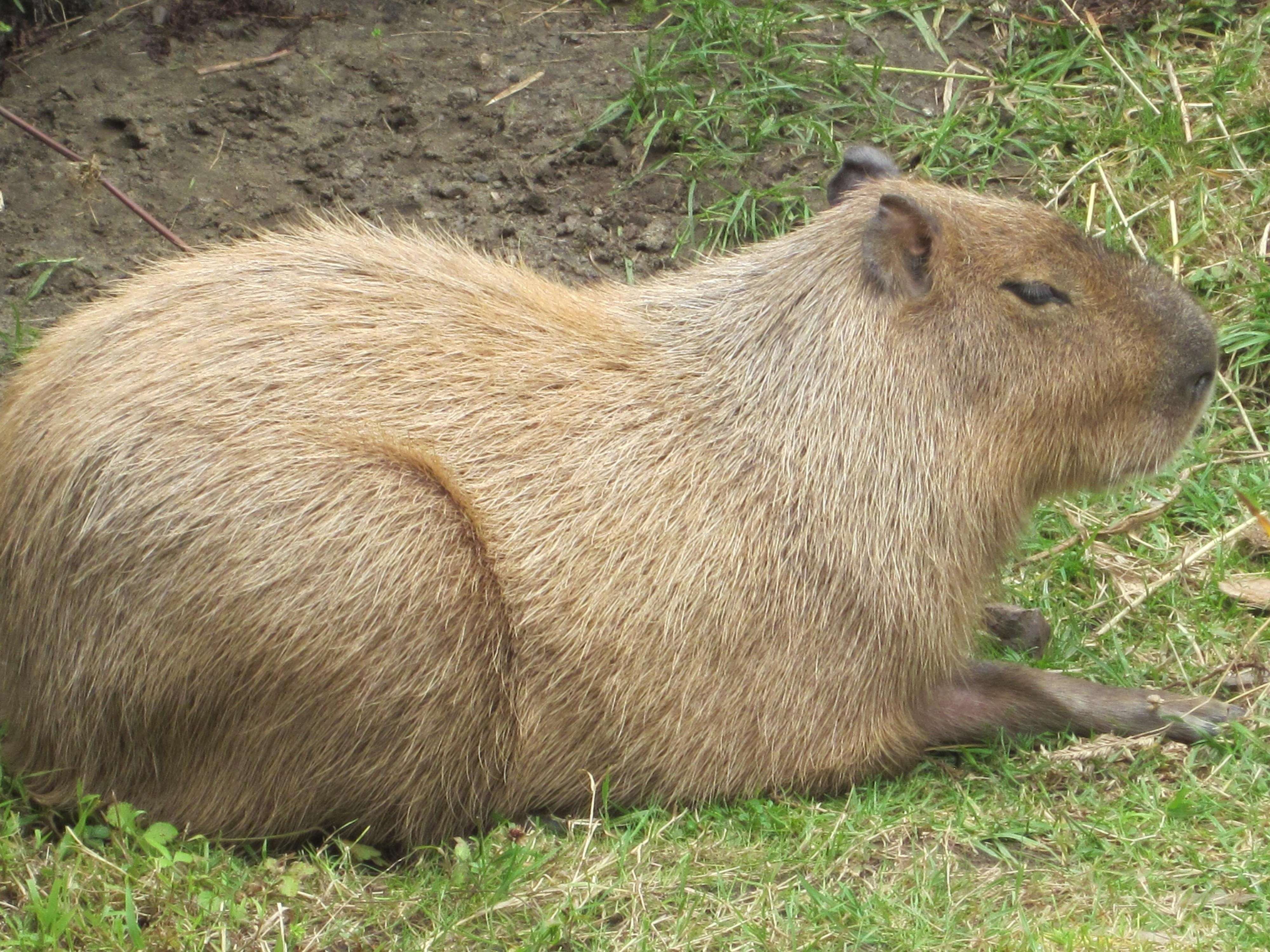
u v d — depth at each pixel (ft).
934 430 32.42
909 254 32.40
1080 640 37.65
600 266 47.83
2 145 48.91
